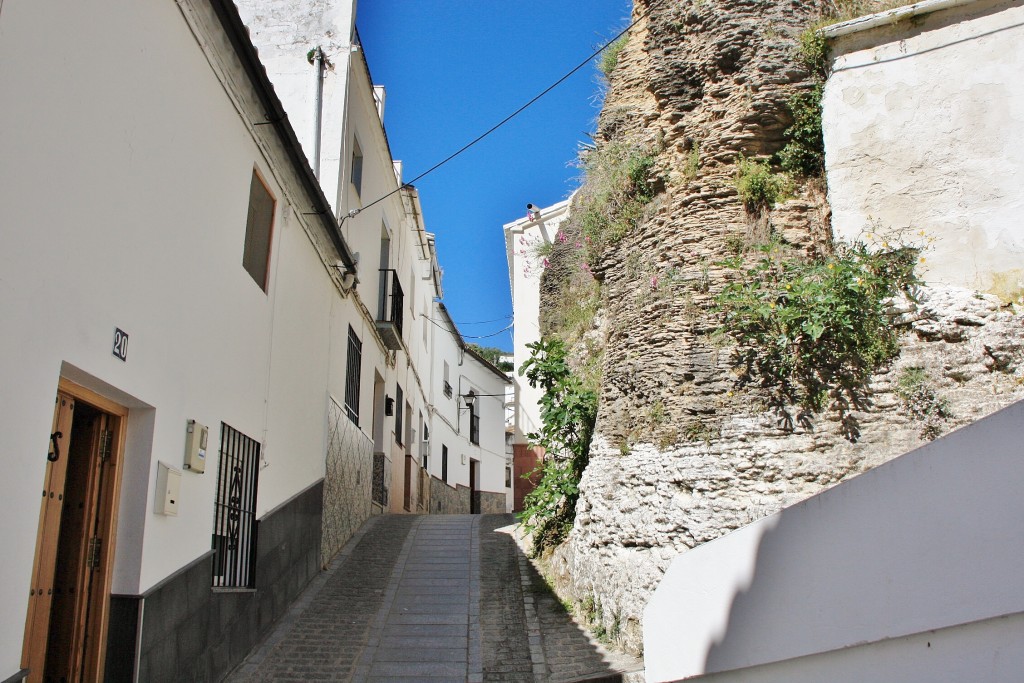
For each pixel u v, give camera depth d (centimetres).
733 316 687
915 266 662
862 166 708
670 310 735
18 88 385
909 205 687
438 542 1158
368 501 1371
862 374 627
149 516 516
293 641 753
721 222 756
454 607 855
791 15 791
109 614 493
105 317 467
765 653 353
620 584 695
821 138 758
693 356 701
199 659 596
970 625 264
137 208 512
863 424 615
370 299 1422
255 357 762
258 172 778
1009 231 654
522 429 1513
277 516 816
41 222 403
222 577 668
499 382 3133
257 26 1238
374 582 958
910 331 629
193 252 610
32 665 427
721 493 637
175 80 579
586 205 933
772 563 355
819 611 324
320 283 1035
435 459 2261
